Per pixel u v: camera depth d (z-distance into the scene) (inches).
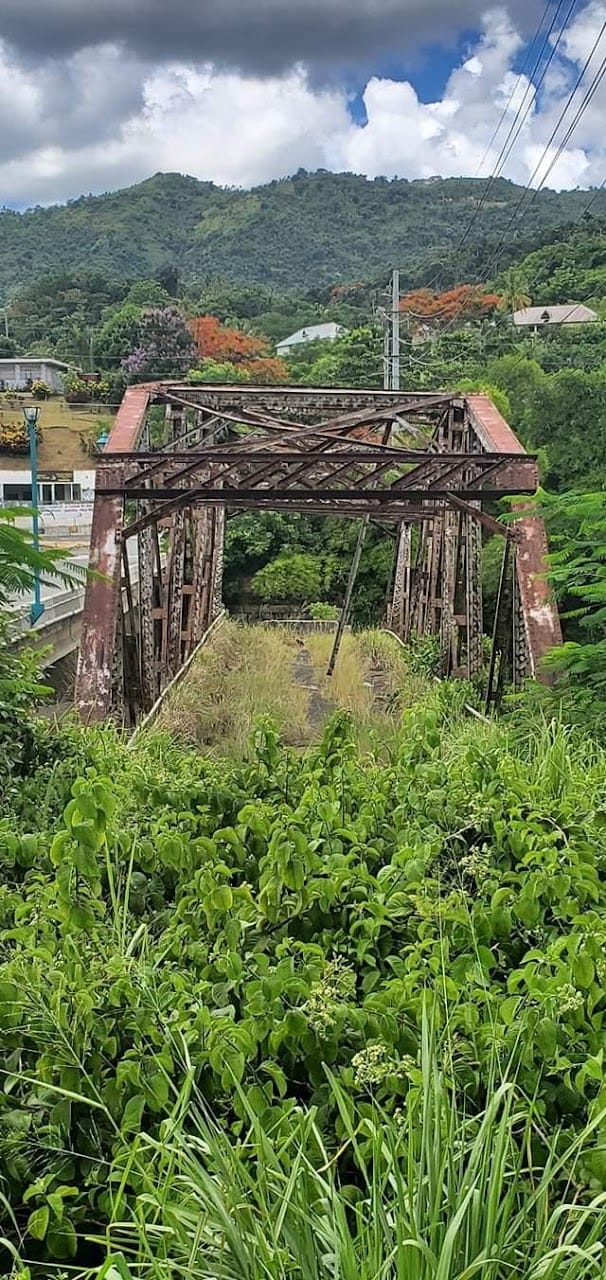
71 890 148.8
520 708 407.8
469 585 637.3
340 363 1934.1
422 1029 110.1
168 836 178.2
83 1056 121.1
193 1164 100.0
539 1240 96.2
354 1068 118.3
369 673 762.8
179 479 513.3
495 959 149.8
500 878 169.5
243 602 1435.8
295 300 3550.7
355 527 1358.3
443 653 713.0
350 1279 89.2
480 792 200.4
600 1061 111.6
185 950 151.9
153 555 610.5
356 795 209.5
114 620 488.7
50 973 131.5
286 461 518.3
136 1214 101.7
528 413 746.2
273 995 127.5
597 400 728.3
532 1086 116.1
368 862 181.3
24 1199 104.7
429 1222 94.3
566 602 536.4
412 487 671.1
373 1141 101.0
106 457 508.7
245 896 157.9
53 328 3348.9
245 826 185.3
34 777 273.7
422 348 1915.6
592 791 231.1
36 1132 113.5
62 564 294.7
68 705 572.7
